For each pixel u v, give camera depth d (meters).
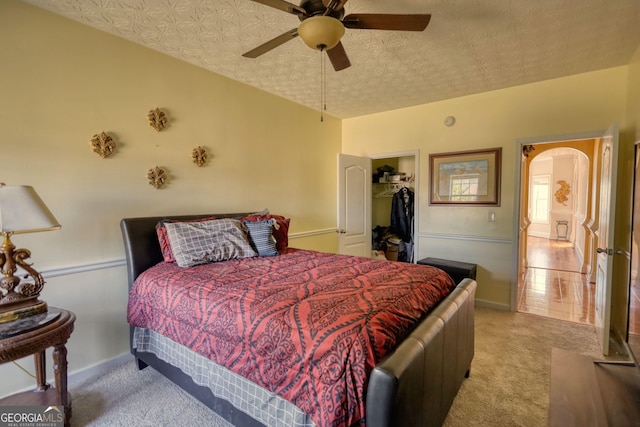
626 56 2.68
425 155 4.07
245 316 1.48
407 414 1.20
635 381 2.16
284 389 1.30
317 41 1.61
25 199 1.61
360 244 4.49
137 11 2.04
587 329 3.07
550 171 9.62
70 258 2.19
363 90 3.54
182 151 2.82
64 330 1.68
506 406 1.95
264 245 2.77
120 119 2.42
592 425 1.76
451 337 1.72
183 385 1.86
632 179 2.53
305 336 1.28
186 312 1.75
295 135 3.99
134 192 2.52
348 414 1.13
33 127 2.02
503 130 3.52
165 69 2.68
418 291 1.75
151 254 2.44
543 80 3.25
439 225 4.02
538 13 2.04
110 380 2.23
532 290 4.41
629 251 2.56
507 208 3.56
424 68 2.93
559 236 9.37
